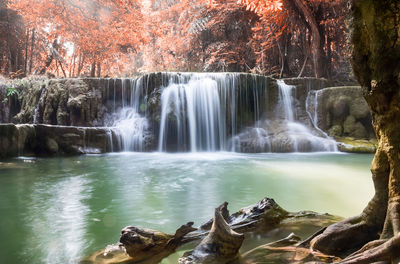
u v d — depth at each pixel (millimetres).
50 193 5465
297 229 3148
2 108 15219
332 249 2502
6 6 21266
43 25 22328
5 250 2961
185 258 2432
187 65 26047
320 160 9945
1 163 8727
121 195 5340
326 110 13641
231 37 23062
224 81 13641
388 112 2283
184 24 25094
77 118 13297
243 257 2459
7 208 4512
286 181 6652
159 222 3861
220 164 9156
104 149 11633
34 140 10344
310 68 20266
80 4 20703
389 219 2230
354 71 2520
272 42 19516
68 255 2830
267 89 14234
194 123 13102
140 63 32594
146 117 13109
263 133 13141
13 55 22359
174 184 6340
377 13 2219
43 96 13961
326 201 4918
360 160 9930
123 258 2621
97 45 21828
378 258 1934
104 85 13836
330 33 17891
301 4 15516
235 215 3438
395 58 2201
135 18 21953
